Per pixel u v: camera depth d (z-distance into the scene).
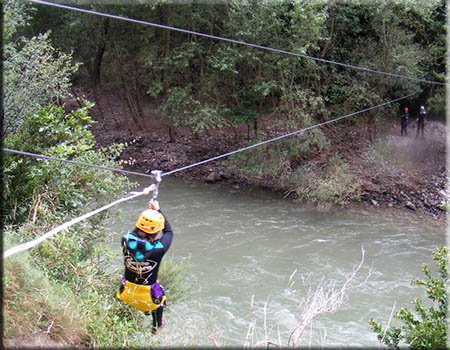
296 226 14.65
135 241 5.12
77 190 8.09
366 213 15.76
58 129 8.37
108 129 23.27
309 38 16.09
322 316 9.89
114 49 21.20
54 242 6.89
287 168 17.52
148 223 5.09
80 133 8.64
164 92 21.67
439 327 5.79
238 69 18.05
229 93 18.88
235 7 16.47
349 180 16.81
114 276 7.71
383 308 10.27
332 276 11.66
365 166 18.23
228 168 18.70
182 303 9.83
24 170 7.91
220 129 20.03
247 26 16.27
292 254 12.80
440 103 20.86
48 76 8.62
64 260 6.79
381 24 18.09
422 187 17.45
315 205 16.33
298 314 9.81
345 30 19.17
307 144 17.05
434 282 6.35
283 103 17.59
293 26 15.45
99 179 8.46
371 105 19.23
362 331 9.36
